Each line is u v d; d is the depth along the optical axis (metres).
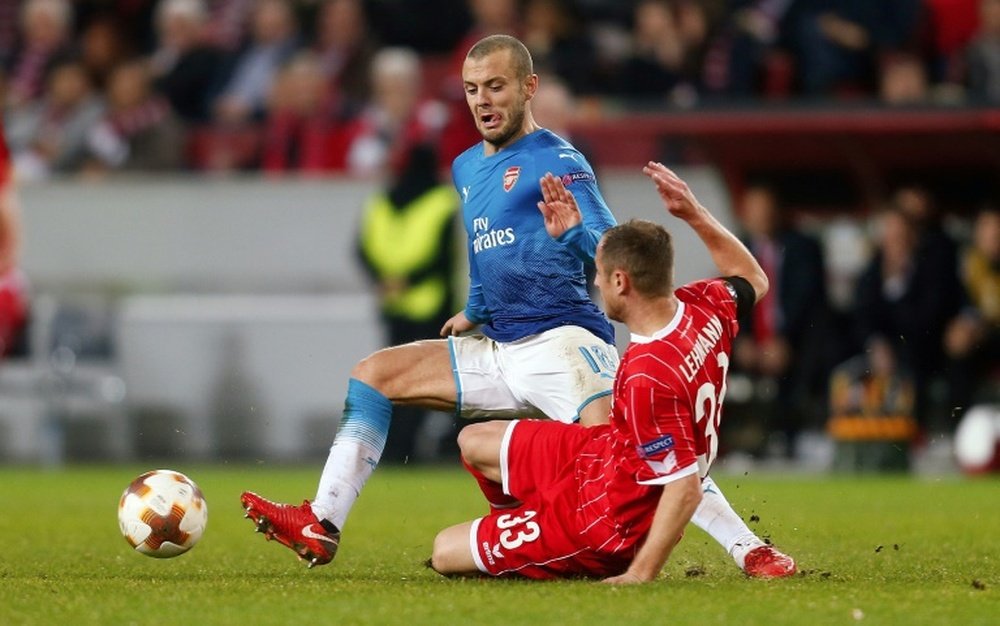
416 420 54.81
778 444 53.12
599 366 23.44
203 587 20.20
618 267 20.12
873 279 52.31
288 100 61.66
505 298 23.84
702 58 61.78
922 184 53.16
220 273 57.16
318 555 22.12
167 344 56.94
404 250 52.78
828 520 33.12
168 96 66.88
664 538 19.97
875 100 51.72
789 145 52.34
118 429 56.91
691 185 53.38
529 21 63.00
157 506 22.39
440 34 68.31
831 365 52.62
